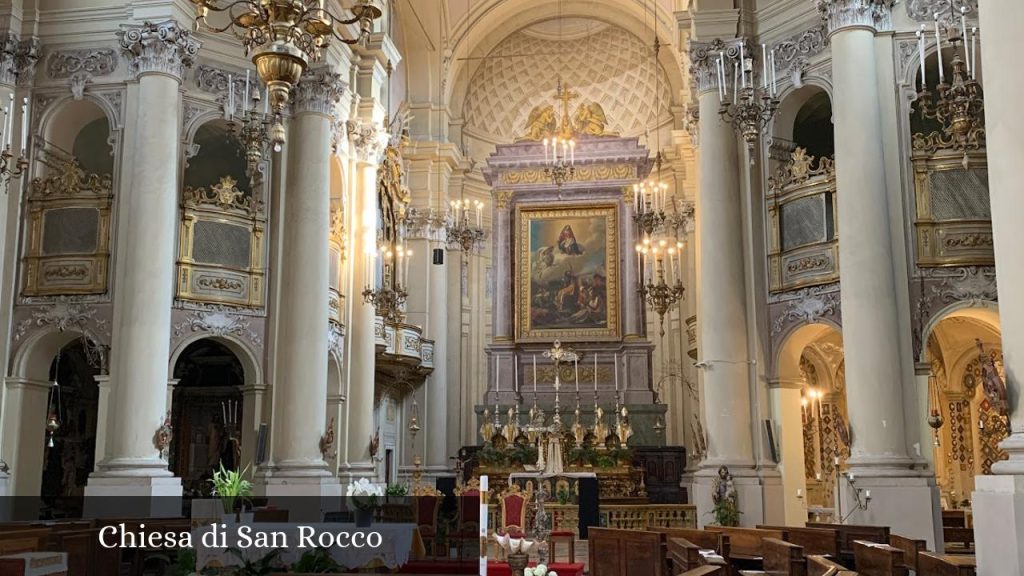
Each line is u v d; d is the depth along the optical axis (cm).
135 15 1533
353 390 1894
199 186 1809
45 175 1580
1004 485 664
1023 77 680
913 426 1314
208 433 2052
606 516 1645
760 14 1602
